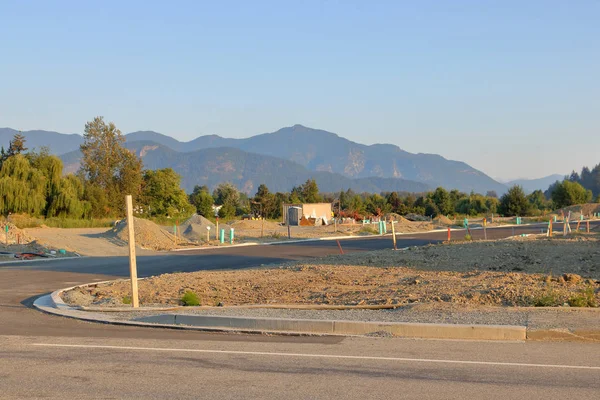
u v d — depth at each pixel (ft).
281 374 24.82
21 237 118.73
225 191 395.55
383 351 29.30
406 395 21.76
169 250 119.85
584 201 340.39
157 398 21.44
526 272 64.64
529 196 400.47
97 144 286.46
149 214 285.23
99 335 34.24
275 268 78.69
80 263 91.40
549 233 131.75
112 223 199.52
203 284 63.52
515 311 38.09
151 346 30.73
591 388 22.66
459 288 52.49
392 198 353.10
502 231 179.01
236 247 127.24
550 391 22.26
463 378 24.14
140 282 66.18
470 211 344.08
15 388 22.72
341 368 25.84
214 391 22.30
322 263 81.25
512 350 29.48
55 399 21.30
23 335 34.30
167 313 40.83
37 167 199.52
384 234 176.76
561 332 32.12
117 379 24.06
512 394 21.88
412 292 51.85
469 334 32.86
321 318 37.09
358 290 56.18
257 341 32.19
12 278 71.20
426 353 28.78
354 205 331.57
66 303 49.16
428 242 136.05
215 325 37.11
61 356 28.35
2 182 180.04
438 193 353.31
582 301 42.52
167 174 294.46
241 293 57.21
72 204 197.36
